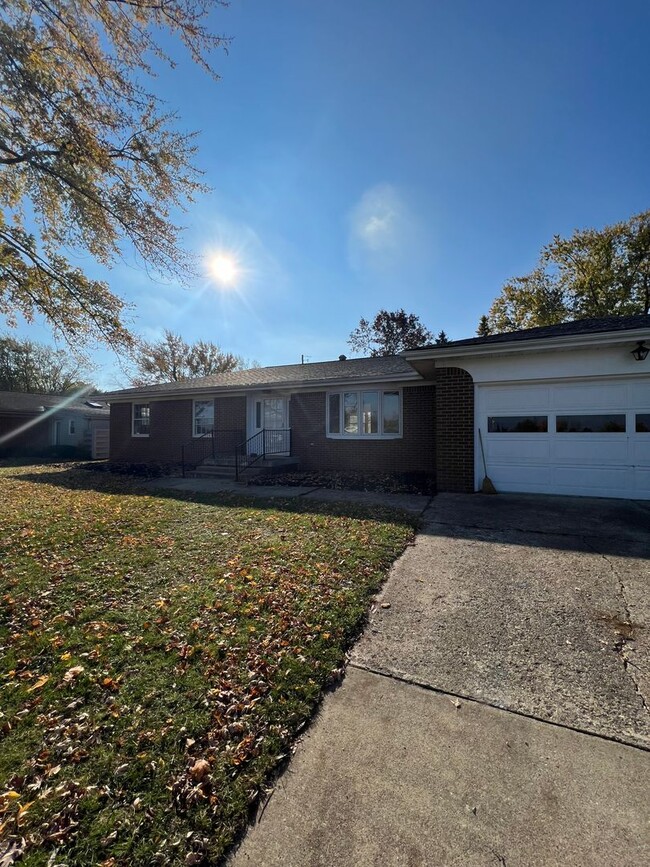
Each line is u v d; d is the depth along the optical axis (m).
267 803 1.72
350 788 1.77
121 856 1.50
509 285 29.81
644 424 7.06
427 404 10.86
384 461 11.34
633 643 2.79
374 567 4.23
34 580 4.04
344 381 11.20
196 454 14.30
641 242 25.12
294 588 3.72
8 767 1.88
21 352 31.88
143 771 1.85
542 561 4.28
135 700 2.33
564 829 1.56
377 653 2.79
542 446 7.73
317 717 2.21
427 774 1.83
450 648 2.81
